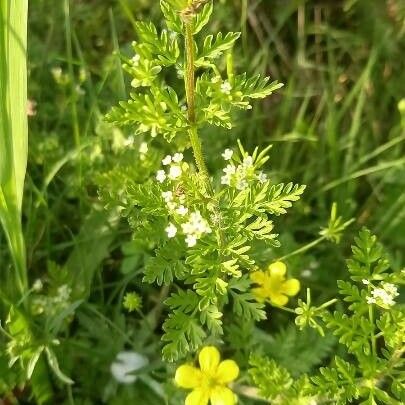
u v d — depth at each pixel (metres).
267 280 0.15
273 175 0.20
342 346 0.17
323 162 0.20
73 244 0.18
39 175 0.19
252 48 0.22
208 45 0.11
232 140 0.20
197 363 0.16
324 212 0.20
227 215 0.13
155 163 0.16
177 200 0.12
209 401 0.15
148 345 0.17
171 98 0.11
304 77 0.22
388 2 0.22
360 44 0.22
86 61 0.21
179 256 0.13
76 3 0.22
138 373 0.16
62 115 0.19
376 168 0.19
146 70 0.11
